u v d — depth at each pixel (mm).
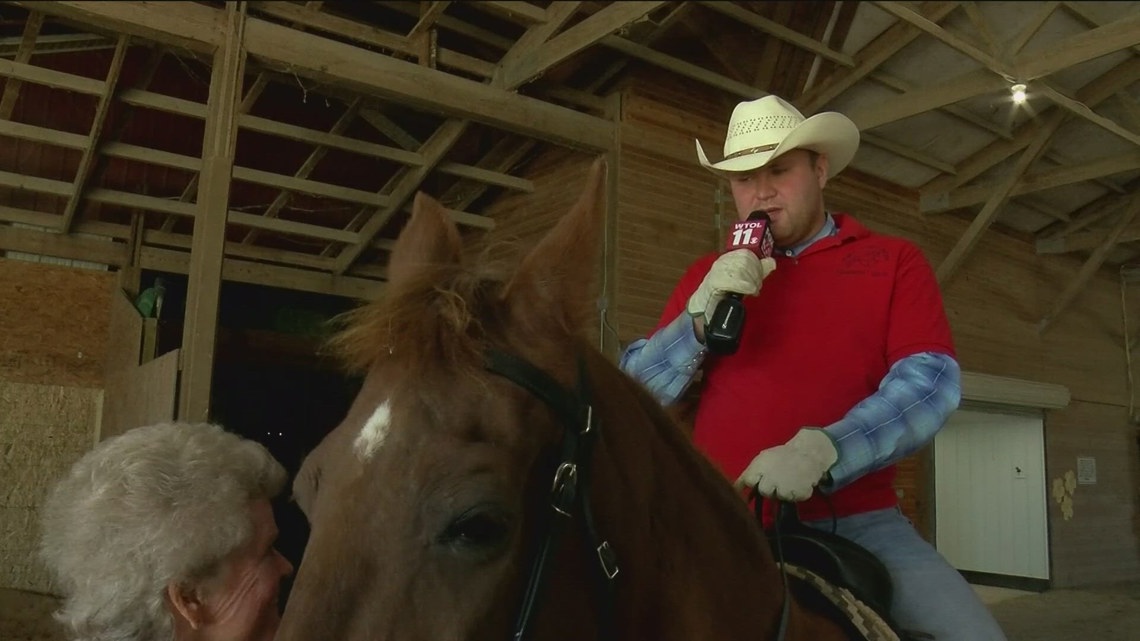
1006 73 5477
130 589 1147
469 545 885
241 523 1235
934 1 5785
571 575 1003
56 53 5605
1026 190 7930
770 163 1813
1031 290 9812
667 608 1152
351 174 6836
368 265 7359
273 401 6891
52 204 6320
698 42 6168
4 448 6078
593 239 1135
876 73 6445
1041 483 9859
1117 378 11055
